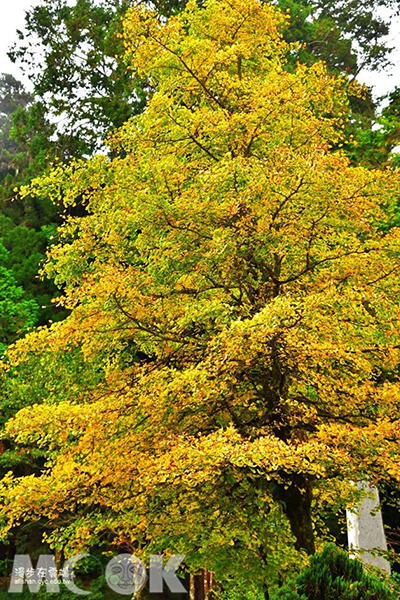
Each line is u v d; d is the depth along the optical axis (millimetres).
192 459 7082
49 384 10414
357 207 8656
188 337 9359
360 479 8469
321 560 6281
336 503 11461
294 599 5785
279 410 8812
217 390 7820
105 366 10398
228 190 8695
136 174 9750
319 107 10898
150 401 7914
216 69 10711
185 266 9164
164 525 8523
